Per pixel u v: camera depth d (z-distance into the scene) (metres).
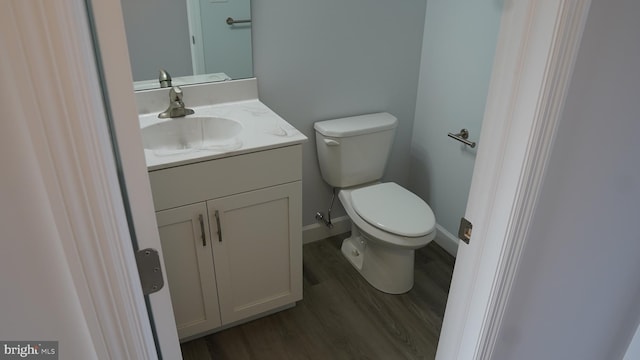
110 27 0.52
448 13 2.12
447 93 2.23
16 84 0.47
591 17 0.74
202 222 1.57
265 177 1.62
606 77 0.83
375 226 1.97
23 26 0.45
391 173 2.61
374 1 2.10
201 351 1.82
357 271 2.30
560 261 1.03
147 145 1.70
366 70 2.24
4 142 0.49
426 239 1.94
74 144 0.51
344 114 2.28
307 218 2.46
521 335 1.08
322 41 2.07
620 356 1.43
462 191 2.29
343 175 2.20
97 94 0.53
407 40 2.28
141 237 0.67
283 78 2.06
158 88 1.81
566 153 0.86
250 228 1.70
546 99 0.75
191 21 1.77
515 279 0.95
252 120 1.78
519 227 0.87
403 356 1.82
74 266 0.58
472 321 1.01
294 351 1.83
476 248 0.94
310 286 2.19
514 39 0.75
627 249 1.18
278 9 1.92
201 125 1.81
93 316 0.63
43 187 0.53
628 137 0.95
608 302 1.25
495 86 0.81
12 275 0.57
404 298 2.13
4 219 0.53
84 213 0.56
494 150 0.84
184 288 1.68
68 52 0.47
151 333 0.73
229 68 1.92
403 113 2.46
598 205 1.01
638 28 0.82
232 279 1.77
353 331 1.94
